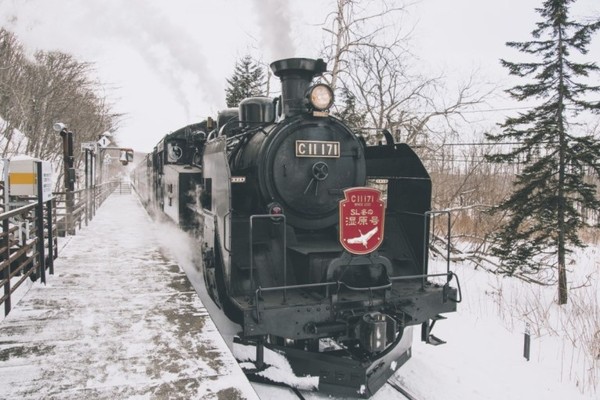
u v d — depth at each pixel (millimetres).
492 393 4648
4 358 3525
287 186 4789
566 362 5621
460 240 13664
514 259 8898
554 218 8156
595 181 17750
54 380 3188
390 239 5254
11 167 7707
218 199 4617
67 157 10992
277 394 4059
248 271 4402
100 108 27047
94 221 13172
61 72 16703
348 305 4047
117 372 3334
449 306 4527
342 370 3945
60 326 4246
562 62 7867
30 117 16734
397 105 12469
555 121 7941
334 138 5086
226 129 6387
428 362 5270
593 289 9031
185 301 5078
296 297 4125
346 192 4195
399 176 5516
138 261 7246
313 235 5074
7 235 4586
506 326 6840
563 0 7762
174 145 9031
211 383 3201
